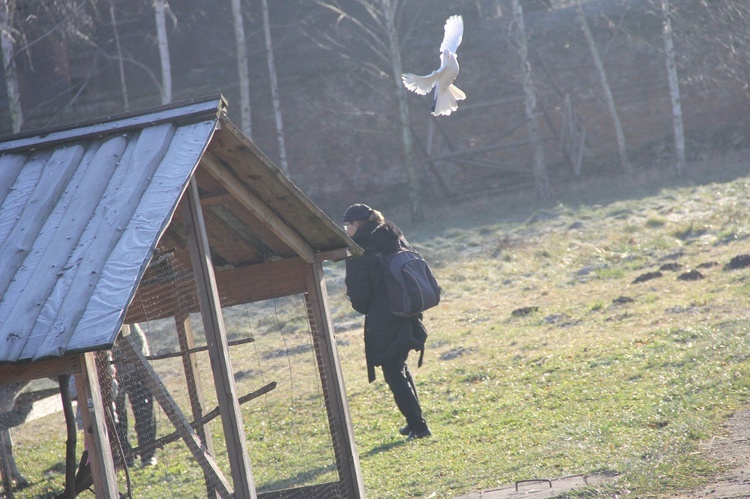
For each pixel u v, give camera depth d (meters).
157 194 8.92
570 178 66.69
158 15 58.47
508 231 49.44
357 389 23.48
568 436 15.36
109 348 7.39
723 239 37.09
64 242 8.66
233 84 68.94
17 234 8.96
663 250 37.53
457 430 17.84
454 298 35.75
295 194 11.54
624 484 11.45
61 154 10.12
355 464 13.02
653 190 57.44
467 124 69.38
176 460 16.20
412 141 68.25
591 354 22.34
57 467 17.47
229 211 11.91
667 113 68.75
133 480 15.20
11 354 7.51
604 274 34.41
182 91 68.06
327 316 13.17
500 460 14.79
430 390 21.98
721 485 10.73
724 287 27.59
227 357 10.10
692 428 13.73
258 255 13.12
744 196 48.19
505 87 69.25
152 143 9.73
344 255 13.08
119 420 12.81
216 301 10.11
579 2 66.88
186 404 17.72
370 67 69.62
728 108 68.25
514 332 27.28
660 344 21.70
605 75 67.56
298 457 14.71
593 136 69.12
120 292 7.80
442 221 59.56
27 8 54.44
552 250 41.50
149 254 8.13
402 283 17.25
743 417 14.09
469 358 24.83
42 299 8.02
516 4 63.94
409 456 16.36
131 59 59.44
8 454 16.02
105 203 9.03
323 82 69.75
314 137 70.00
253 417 18.03
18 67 59.84
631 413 16.02
